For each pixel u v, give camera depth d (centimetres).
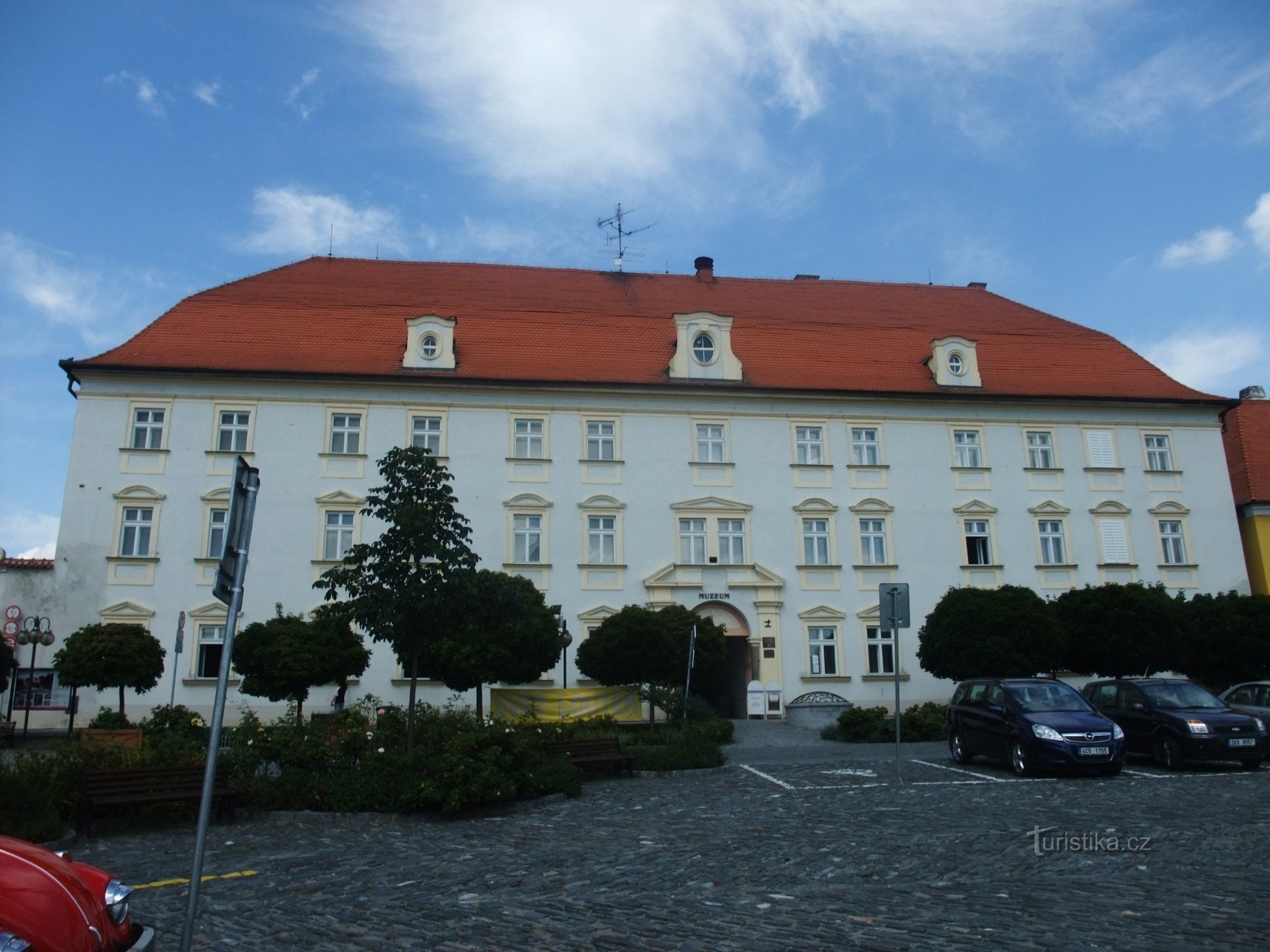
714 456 3662
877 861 995
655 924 750
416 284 3984
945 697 3572
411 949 694
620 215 4494
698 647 2891
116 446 3303
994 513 3766
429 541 1548
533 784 1480
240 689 2948
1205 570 3862
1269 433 4294
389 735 1602
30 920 488
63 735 2941
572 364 3666
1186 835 1112
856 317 4216
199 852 576
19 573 3175
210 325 3553
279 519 3325
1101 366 4106
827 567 3616
